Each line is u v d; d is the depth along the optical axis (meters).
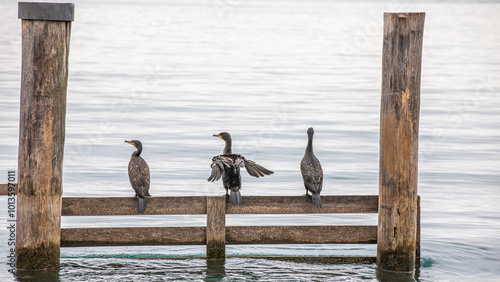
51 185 8.93
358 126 24.56
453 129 24.75
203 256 10.67
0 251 10.49
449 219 13.52
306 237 9.84
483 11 158.88
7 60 45.19
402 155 9.16
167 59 49.94
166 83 36.44
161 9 154.75
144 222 13.27
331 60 52.31
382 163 9.34
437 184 16.66
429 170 18.22
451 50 61.12
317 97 32.19
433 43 68.69
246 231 9.77
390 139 9.20
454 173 17.88
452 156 20.14
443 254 11.15
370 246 11.63
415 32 8.95
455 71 44.47
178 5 184.50
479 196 15.48
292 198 9.77
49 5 8.54
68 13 8.65
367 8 161.00
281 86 36.34
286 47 62.62
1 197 13.97
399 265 9.43
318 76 41.69
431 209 14.30
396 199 9.27
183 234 9.70
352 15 131.38
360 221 13.54
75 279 9.22
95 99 30.14
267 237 9.80
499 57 54.81
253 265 10.11
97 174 16.88
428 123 26.08
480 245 11.70
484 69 45.72
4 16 92.44
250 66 46.50
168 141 21.16
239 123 24.66
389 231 9.39
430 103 31.22
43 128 8.74
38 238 8.98
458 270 10.24
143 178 9.45
